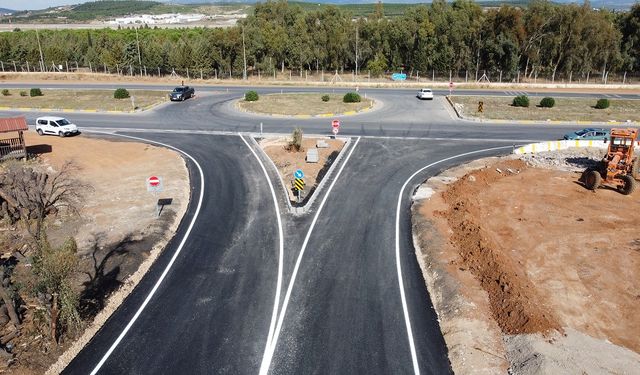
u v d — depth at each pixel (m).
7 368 13.38
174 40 83.00
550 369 12.85
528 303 15.91
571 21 70.25
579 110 50.97
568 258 19.95
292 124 43.22
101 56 76.69
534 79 71.69
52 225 22.42
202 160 32.34
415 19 75.38
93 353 14.01
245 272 18.16
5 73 74.50
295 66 78.50
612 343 14.86
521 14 71.62
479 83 67.88
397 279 17.75
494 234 22.08
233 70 75.94
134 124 43.78
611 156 28.72
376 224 22.28
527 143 37.66
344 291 16.98
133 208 23.97
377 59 75.19
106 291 16.89
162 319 15.47
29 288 16.27
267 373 13.25
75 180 26.30
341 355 13.92
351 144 36.56
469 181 28.08
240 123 43.72
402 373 13.27
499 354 13.91
